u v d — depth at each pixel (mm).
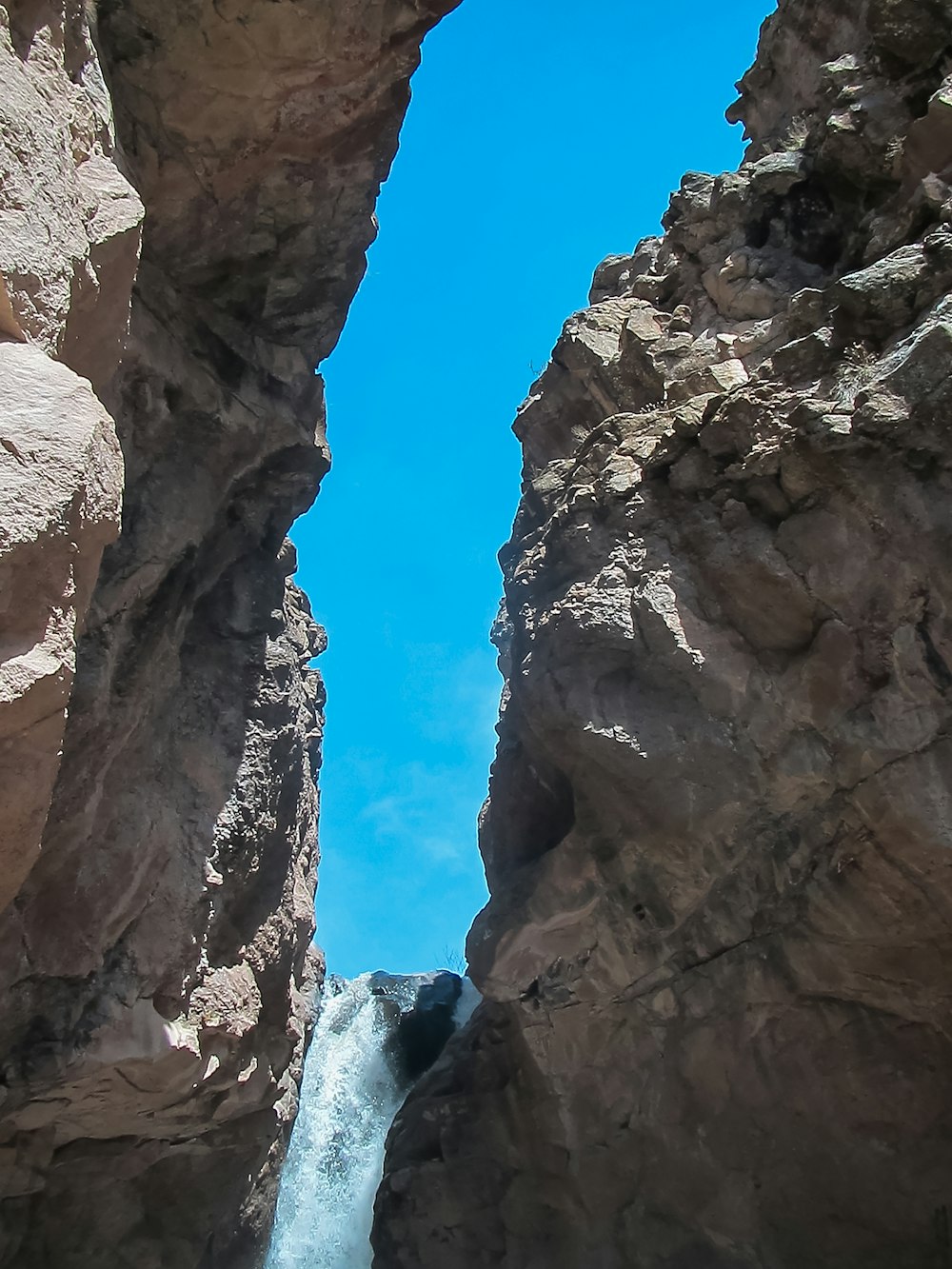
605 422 11820
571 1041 11062
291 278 11117
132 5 8570
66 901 9336
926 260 9453
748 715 9648
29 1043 9289
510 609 12164
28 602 4477
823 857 9500
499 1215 11578
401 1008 20094
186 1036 10016
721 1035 10320
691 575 10188
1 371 4602
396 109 10008
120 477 5098
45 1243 10867
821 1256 9742
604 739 10102
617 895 10617
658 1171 10656
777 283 11867
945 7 10844
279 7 8734
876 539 9070
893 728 8852
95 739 9398
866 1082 9609
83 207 5688
